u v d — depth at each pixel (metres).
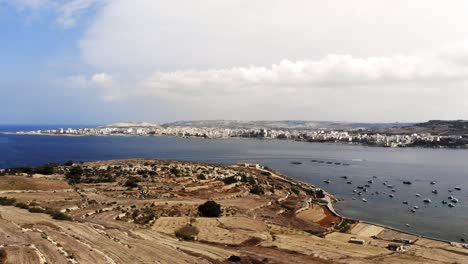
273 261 62.84
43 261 43.09
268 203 129.50
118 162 167.50
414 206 148.88
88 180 128.75
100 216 86.69
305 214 124.00
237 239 79.12
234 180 152.50
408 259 75.38
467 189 194.12
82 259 46.81
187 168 162.50
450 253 83.06
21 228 57.12
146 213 93.88
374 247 85.19
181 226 85.50
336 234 98.50
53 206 90.56
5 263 41.00
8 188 102.44
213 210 101.31
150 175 143.00
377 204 152.50
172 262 52.62
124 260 49.97
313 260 66.62
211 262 56.59
